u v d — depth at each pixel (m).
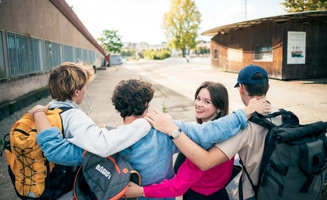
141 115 1.54
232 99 8.92
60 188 1.50
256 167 1.60
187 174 1.52
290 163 1.40
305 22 13.96
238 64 18.16
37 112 1.48
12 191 3.23
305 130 1.42
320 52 14.61
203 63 35.00
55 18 12.77
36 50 9.98
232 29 18.42
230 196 2.47
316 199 1.53
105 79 17.59
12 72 7.73
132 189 1.44
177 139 1.45
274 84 12.77
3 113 6.68
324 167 1.46
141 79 1.60
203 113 1.97
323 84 12.38
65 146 1.38
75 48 18.16
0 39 7.03
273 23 14.34
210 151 1.55
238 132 1.57
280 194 1.44
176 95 10.27
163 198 1.60
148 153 1.45
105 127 1.61
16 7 8.14
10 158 1.52
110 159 1.37
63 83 1.58
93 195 1.45
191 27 38.94
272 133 1.47
